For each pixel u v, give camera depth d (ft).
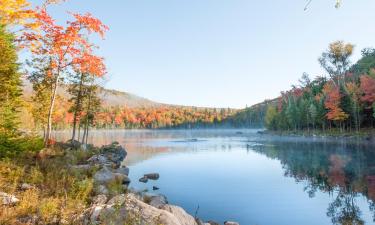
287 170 87.45
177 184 70.54
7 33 52.24
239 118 636.48
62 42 63.77
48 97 103.19
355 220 42.04
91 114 117.08
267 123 381.19
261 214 46.44
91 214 26.07
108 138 307.37
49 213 26.12
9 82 62.03
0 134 54.39
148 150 165.89
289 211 47.62
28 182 38.96
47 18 57.31
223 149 167.63
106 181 54.24
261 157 123.34
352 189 59.31
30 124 99.25
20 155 56.03
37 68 82.23
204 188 66.13
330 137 216.33
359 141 175.22
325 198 54.24
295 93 400.47
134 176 80.02
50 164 53.26
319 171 81.82
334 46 301.22
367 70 298.35
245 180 74.74
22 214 25.73
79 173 50.60
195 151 158.71
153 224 23.77
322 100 255.50
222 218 44.83
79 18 64.59
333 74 310.04
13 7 40.40
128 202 27.14
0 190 32.24
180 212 32.37
